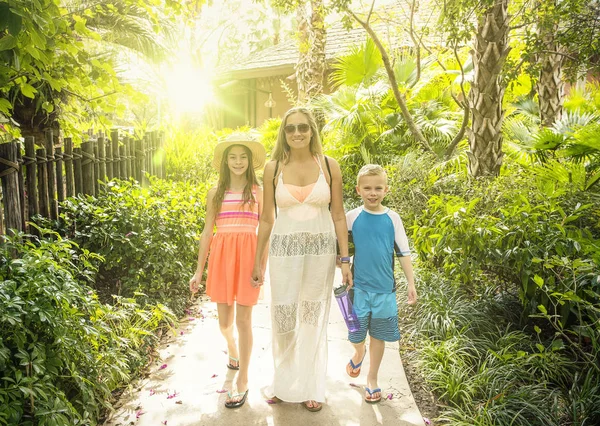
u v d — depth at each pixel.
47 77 3.92
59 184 4.17
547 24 5.25
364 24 8.12
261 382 3.18
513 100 9.33
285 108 17.58
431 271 4.73
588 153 5.12
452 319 3.81
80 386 2.43
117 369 2.77
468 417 2.72
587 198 4.40
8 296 2.24
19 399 2.26
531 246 3.33
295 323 2.83
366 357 3.55
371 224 2.88
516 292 4.15
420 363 3.37
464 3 5.30
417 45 9.25
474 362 3.39
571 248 3.26
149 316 3.77
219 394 3.02
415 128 8.90
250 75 16.50
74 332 2.60
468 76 9.12
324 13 7.79
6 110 4.01
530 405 2.70
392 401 2.96
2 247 2.88
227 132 14.65
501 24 5.54
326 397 3.01
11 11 2.89
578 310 3.10
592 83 9.41
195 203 5.57
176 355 3.54
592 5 5.19
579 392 2.87
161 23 8.05
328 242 2.82
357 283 2.92
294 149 2.76
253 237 3.13
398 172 7.09
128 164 6.04
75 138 4.82
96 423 2.65
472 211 4.39
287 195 2.75
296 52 16.98
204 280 5.14
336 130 10.40
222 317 3.20
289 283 2.79
